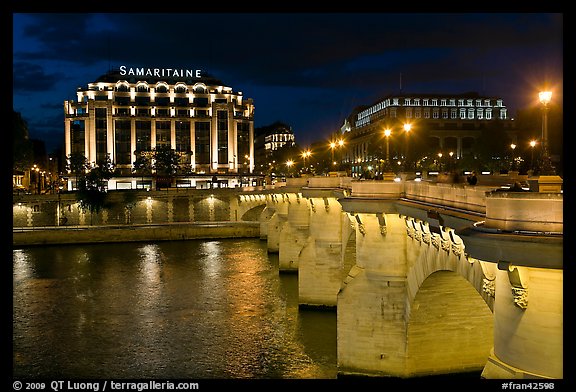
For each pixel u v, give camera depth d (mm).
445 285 33688
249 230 129125
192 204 146000
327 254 61438
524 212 15086
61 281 76688
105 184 163125
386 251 37656
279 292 69000
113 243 119438
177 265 89312
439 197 27672
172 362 44375
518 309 15641
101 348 48125
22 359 45594
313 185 64500
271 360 44375
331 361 43844
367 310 38000
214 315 58281
